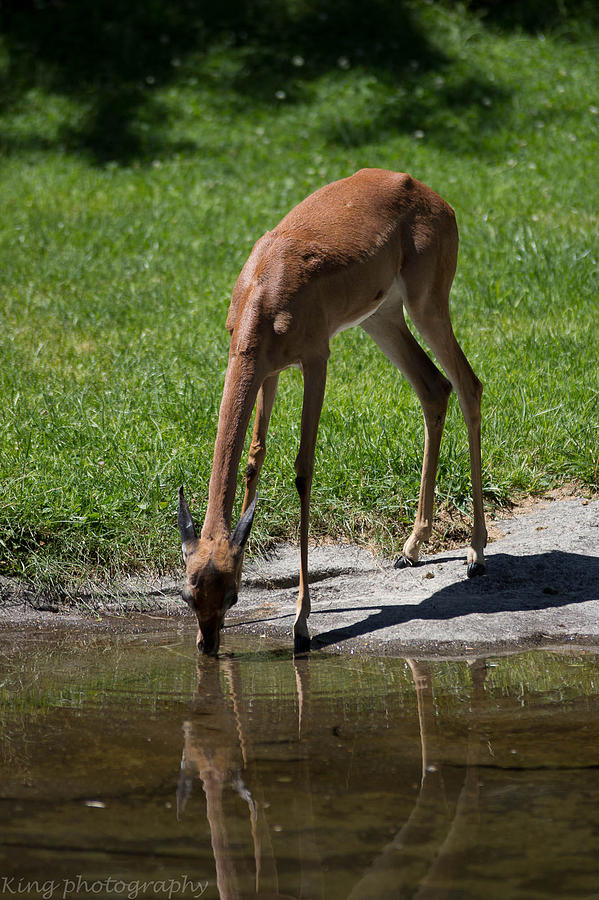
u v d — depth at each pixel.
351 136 25.31
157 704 6.74
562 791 5.36
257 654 7.75
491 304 15.52
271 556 9.51
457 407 11.66
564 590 8.63
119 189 22.84
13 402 11.91
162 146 25.39
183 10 31.70
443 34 30.05
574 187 21.55
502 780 5.50
